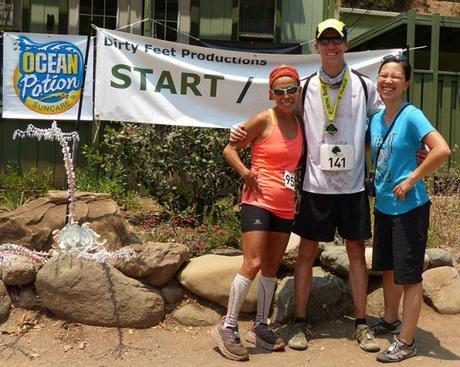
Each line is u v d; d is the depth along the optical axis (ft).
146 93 20.80
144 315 14.74
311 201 14.23
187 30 29.89
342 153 13.99
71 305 14.69
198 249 17.72
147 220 20.42
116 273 14.89
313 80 14.38
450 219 21.76
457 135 29.32
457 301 16.47
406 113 13.52
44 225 15.87
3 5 29.40
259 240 13.39
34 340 14.06
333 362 13.46
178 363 13.23
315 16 29.89
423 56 40.96
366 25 43.01
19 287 15.28
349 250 14.60
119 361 13.30
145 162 21.38
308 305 15.62
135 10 29.68
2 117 23.47
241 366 13.11
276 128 13.73
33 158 25.00
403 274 13.41
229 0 29.63
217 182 21.13
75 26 29.19
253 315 15.64
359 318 14.48
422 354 13.92
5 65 23.13
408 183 13.07
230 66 21.34
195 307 15.48
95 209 16.28
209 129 21.29
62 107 23.59
